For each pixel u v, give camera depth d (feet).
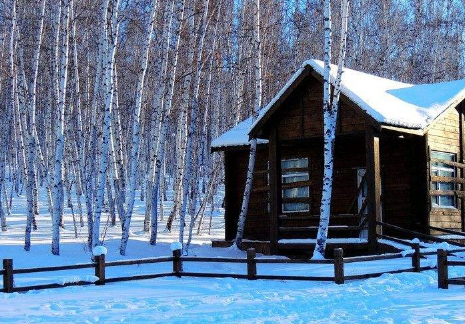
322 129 71.97
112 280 50.42
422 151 72.64
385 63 142.82
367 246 66.95
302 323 32.04
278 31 144.46
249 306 38.09
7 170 174.70
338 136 70.33
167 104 81.30
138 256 72.79
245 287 47.96
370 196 66.03
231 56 122.11
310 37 152.46
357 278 49.75
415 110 71.92
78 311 37.22
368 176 66.08
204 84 116.26
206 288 47.16
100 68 87.92
